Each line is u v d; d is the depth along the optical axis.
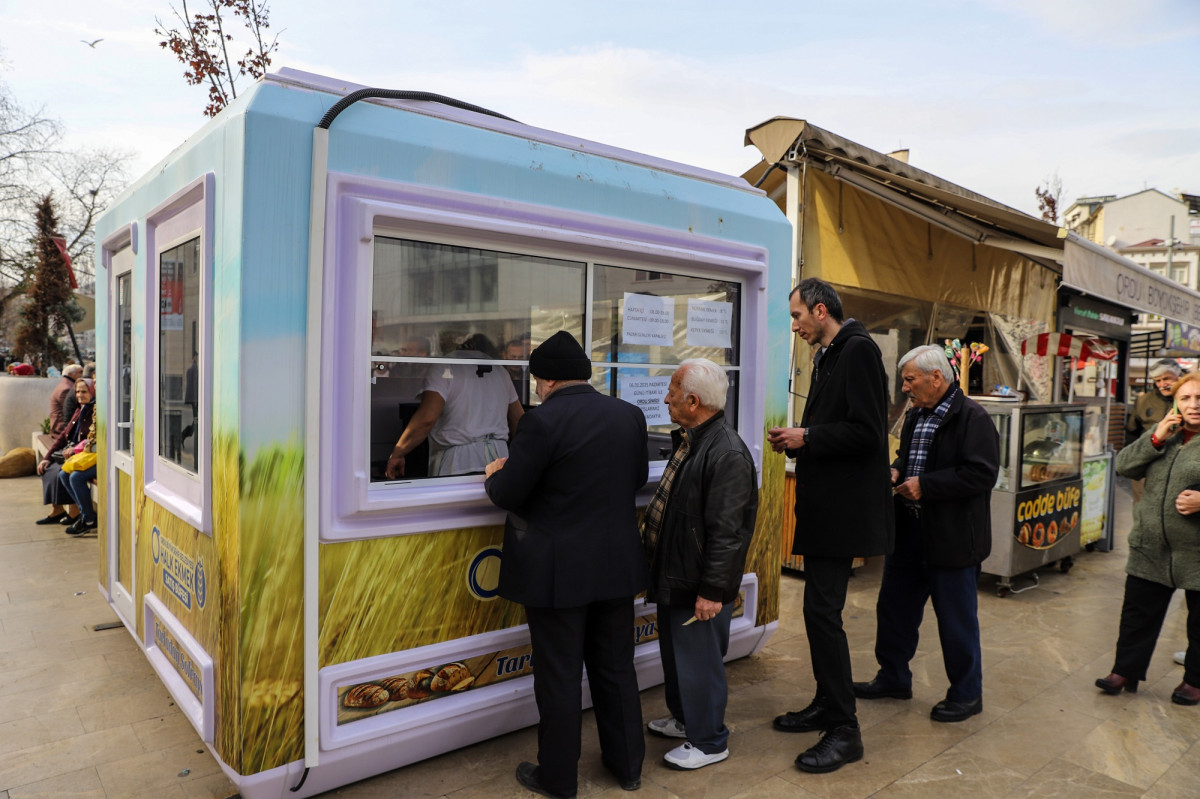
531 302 2.96
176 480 2.93
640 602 3.31
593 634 2.73
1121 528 7.80
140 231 3.24
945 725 3.25
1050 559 5.49
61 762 2.83
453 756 2.88
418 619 2.65
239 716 2.29
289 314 2.31
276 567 2.32
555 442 2.51
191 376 2.76
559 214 2.90
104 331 3.96
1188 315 8.73
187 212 2.74
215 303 2.37
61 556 5.59
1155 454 3.49
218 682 2.41
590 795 2.67
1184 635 4.50
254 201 2.23
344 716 2.50
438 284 2.70
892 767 2.89
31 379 10.02
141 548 3.33
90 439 6.28
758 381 3.67
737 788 2.73
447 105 2.84
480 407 2.88
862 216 5.96
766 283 3.68
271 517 2.30
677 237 3.30
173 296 2.96
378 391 2.59
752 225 3.67
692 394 2.70
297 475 2.34
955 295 6.97
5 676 3.58
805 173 5.40
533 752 2.93
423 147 2.58
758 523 3.75
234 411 2.24
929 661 3.97
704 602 2.67
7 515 6.89
